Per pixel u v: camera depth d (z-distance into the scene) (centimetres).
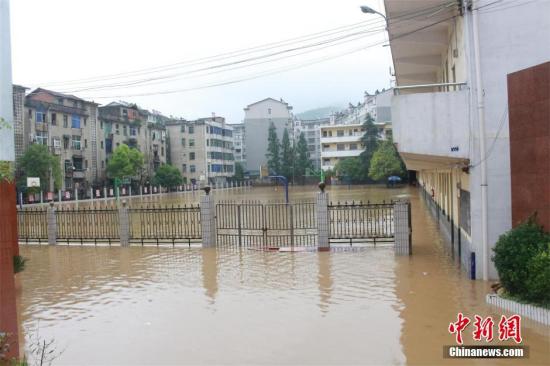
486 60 936
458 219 1202
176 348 616
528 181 805
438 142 963
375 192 4594
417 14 1140
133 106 6197
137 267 1180
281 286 932
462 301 798
